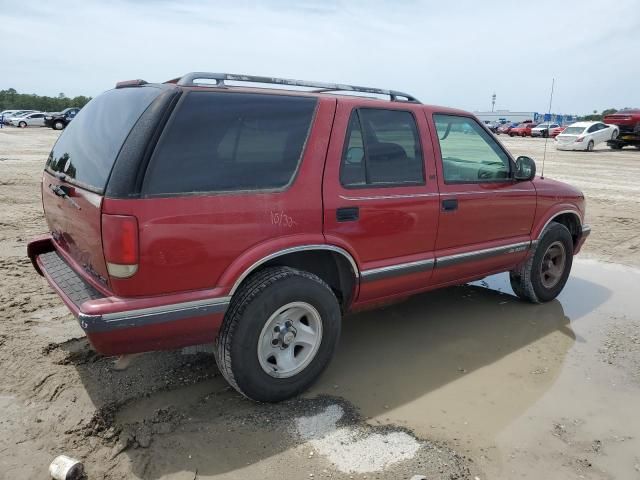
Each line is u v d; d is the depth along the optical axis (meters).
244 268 3.07
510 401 3.57
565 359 4.21
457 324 4.84
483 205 4.42
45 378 3.54
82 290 3.12
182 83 3.06
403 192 3.83
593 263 7.01
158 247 2.80
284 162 3.27
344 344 4.37
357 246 3.61
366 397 3.54
